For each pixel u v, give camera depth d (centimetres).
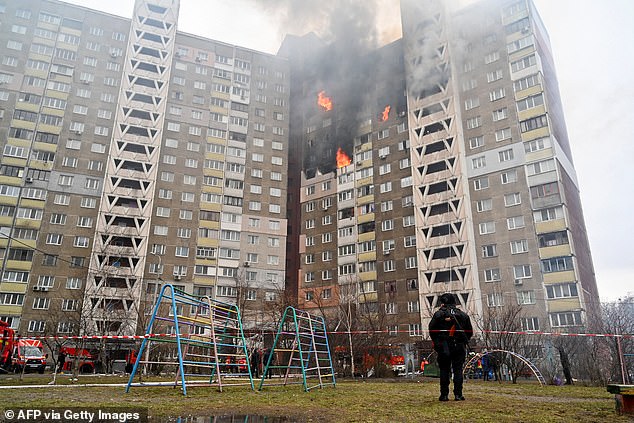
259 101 7238
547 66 5462
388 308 5553
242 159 6762
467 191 5138
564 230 4375
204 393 953
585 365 2327
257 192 6725
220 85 6975
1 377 1952
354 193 6544
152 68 6481
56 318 4744
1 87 5691
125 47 6438
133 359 2850
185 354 1192
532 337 2875
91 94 6059
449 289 4875
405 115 6269
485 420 566
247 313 5344
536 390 1242
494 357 2253
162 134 6272
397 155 6188
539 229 4528
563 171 4812
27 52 5934
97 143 5903
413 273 5494
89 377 1956
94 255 5331
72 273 5322
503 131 5069
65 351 3177
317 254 6681
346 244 6372
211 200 6341
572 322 4062
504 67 5253
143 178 5869
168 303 4903
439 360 828
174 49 6806
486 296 4669
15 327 4934
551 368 2605
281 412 650
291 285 6969
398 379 2372
